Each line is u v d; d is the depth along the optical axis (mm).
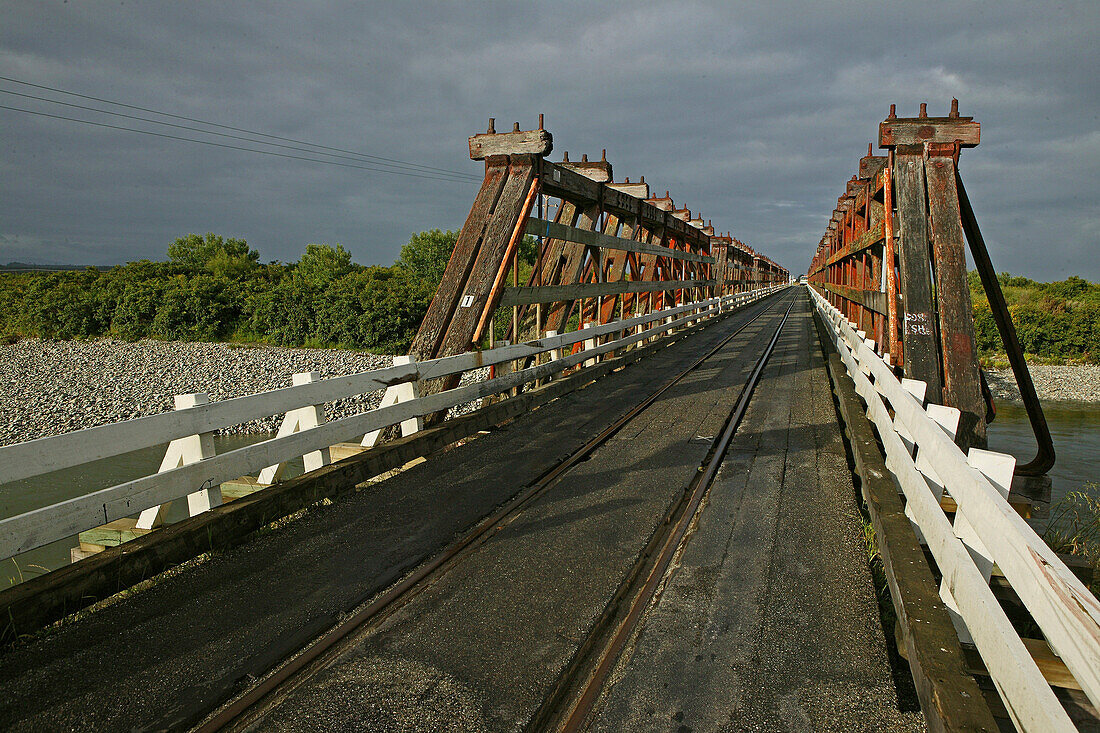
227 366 25688
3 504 10688
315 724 2342
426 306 31016
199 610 3162
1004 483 2865
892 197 6949
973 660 2695
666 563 3725
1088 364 33719
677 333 17578
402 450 5570
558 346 9047
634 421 7484
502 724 2332
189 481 3754
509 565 3666
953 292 6133
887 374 5039
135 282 38625
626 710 2453
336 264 42719
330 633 2955
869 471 4645
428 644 2871
